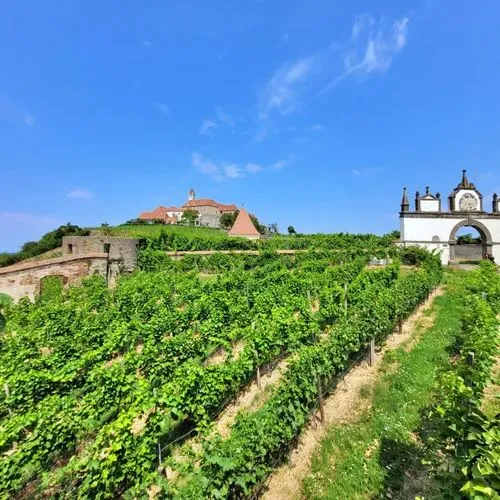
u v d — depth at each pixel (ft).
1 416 27.53
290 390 23.31
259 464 18.92
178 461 21.53
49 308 53.72
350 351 32.89
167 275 93.71
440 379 20.70
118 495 19.17
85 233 144.97
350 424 25.07
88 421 22.50
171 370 31.58
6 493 18.15
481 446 12.54
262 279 79.15
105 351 35.58
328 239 159.84
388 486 19.01
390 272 78.79
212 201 354.74
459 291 72.90
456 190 132.05
